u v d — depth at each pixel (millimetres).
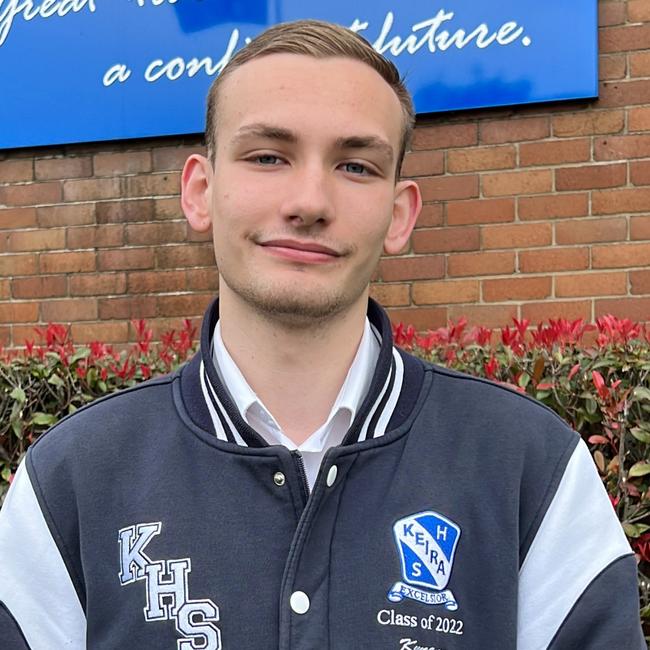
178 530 1059
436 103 2822
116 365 2328
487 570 1070
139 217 3119
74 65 3127
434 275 2879
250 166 1115
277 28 1209
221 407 1134
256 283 1096
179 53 3033
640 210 2719
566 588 1085
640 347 2039
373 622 1018
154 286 3105
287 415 1178
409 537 1063
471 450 1137
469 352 2176
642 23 2725
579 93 2717
